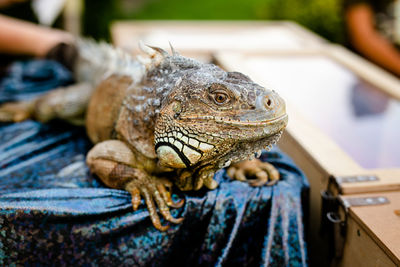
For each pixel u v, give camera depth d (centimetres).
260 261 39
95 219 37
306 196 41
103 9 142
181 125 33
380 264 35
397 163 44
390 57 92
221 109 32
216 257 39
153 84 37
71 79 68
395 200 39
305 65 67
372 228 36
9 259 37
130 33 86
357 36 97
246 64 64
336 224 40
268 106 32
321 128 49
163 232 38
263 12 124
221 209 38
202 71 35
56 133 51
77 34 107
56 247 37
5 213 36
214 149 33
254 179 40
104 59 56
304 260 39
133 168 38
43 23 96
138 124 38
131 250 38
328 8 110
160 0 157
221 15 150
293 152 47
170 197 38
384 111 54
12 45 74
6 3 85
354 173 41
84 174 43
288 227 39
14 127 52
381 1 96
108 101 43
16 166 44
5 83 65
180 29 91
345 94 57
